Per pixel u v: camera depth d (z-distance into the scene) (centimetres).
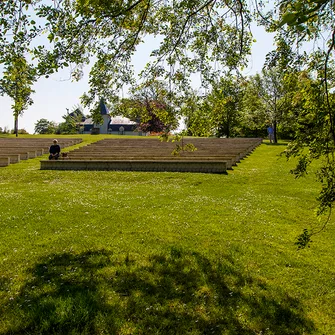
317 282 658
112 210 1164
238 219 1068
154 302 562
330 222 1091
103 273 662
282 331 500
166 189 1630
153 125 5288
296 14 273
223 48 933
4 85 735
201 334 486
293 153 509
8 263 709
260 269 705
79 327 488
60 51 739
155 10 909
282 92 4275
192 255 768
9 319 502
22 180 1991
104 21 755
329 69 488
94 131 7106
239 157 2788
